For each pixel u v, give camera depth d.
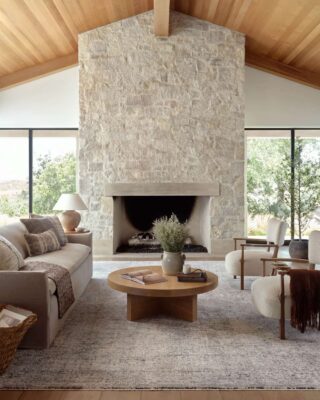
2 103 7.76
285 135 8.02
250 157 8.06
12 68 7.31
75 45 7.28
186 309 3.75
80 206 5.84
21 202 8.02
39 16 5.87
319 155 8.02
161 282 3.66
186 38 6.94
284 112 7.77
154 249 7.20
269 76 7.74
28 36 6.34
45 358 2.92
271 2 5.73
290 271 3.33
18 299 3.04
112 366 2.80
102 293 4.68
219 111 6.95
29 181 8.00
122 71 6.92
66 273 3.74
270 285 3.47
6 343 2.55
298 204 7.02
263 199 8.07
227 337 3.34
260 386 2.54
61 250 4.68
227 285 5.00
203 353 3.02
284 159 7.47
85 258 4.88
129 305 3.73
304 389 2.52
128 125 6.92
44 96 7.78
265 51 7.32
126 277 3.82
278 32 6.49
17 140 7.98
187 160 6.95
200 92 6.95
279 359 2.92
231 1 6.06
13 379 2.61
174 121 6.93
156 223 4.07
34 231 4.75
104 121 6.92
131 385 2.54
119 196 7.39
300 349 3.10
